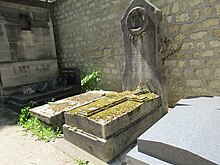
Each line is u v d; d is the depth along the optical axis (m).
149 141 1.47
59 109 2.97
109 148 1.95
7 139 2.62
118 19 4.13
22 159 2.10
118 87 4.52
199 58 3.06
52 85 4.73
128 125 2.25
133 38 3.08
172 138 1.46
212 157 1.18
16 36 4.65
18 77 4.75
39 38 5.20
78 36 5.24
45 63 5.40
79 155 2.10
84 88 5.09
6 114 3.79
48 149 2.28
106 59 4.65
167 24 3.34
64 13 5.45
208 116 1.83
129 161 1.54
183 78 3.31
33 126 2.92
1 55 4.39
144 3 2.84
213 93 2.99
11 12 4.52
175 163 1.35
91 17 4.72
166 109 3.07
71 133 2.33
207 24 2.88
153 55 2.90
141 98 2.69
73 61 5.64
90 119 2.06
